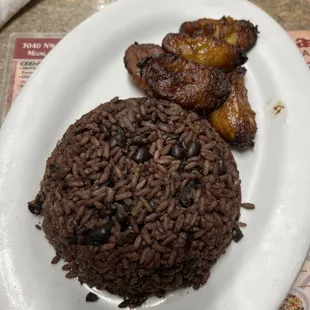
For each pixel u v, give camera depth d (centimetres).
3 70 27
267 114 23
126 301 20
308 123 22
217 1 25
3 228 21
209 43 23
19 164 22
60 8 28
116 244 18
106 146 20
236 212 20
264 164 22
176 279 19
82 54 24
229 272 20
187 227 18
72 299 20
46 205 20
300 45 26
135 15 25
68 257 20
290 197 21
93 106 24
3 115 26
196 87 22
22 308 19
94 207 19
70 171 20
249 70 24
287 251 20
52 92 23
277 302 19
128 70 23
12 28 28
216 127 22
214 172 20
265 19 24
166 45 23
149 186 19
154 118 21
